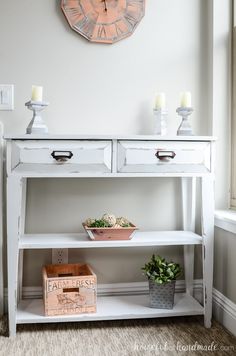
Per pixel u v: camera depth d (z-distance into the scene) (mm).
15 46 2049
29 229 2100
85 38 2104
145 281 2199
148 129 2166
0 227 2023
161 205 2209
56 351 1629
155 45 2174
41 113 2080
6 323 1913
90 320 1855
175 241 1873
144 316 1860
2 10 2035
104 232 1837
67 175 1754
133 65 2154
